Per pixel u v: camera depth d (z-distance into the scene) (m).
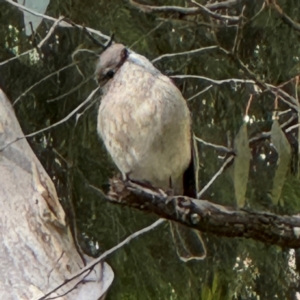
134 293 12.54
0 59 12.05
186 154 8.07
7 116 10.40
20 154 10.23
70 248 9.91
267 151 11.55
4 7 11.93
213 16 9.56
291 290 13.00
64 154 12.26
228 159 8.30
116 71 7.97
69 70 12.05
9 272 9.32
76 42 11.84
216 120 11.93
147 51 11.55
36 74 12.13
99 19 11.74
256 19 10.69
